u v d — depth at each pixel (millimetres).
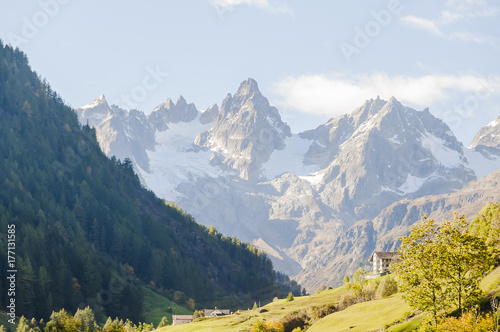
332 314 128375
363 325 104188
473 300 77625
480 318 77812
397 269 82938
